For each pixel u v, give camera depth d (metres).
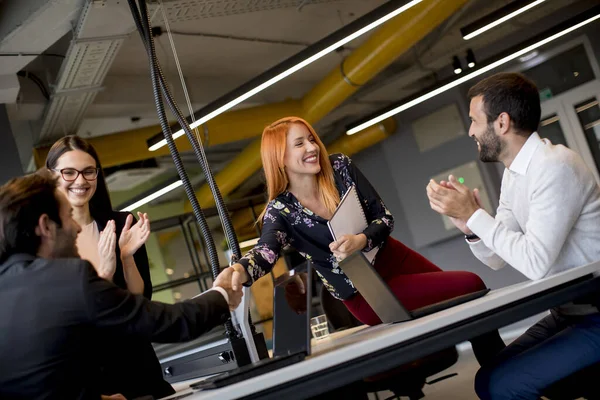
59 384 1.32
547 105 8.36
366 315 2.41
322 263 2.43
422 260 2.54
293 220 2.40
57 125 6.17
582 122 8.11
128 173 9.20
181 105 7.13
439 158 9.22
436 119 9.18
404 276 2.39
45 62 5.71
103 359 2.06
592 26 7.83
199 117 5.39
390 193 10.02
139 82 6.80
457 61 8.09
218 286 1.72
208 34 6.27
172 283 7.88
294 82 8.16
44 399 1.32
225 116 7.20
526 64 8.39
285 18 6.44
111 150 6.73
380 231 2.25
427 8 5.68
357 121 7.74
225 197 10.21
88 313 1.33
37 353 1.31
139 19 2.27
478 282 2.31
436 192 2.04
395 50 6.22
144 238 2.11
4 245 1.39
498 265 2.20
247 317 2.04
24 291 1.33
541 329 2.01
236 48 6.84
